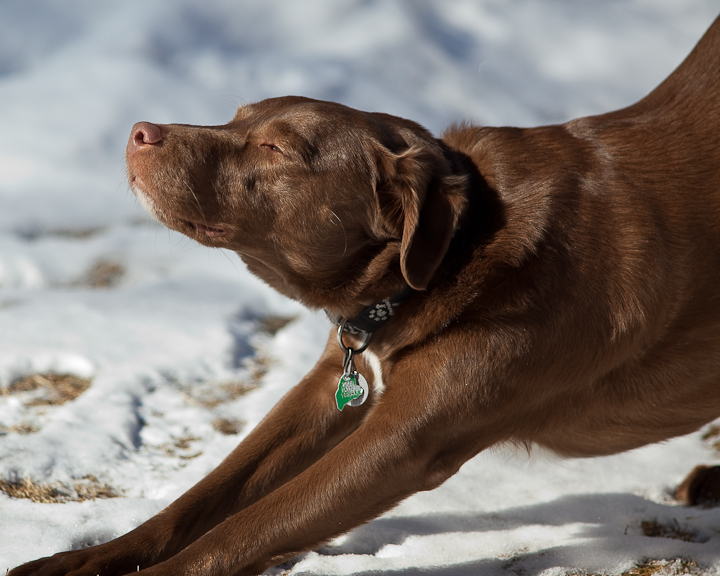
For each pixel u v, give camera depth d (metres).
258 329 9.02
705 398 5.12
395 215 4.73
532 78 21.73
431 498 5.66
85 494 5.41
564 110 20.19
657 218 4.67
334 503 4.26
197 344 8.16
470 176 4.77
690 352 4.90
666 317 4.75
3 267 10.54
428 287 4.55
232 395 7.21
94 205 13.23
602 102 21.02
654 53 24.02
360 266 4.90
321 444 5.07
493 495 5.76
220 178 4.80
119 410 6.59
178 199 4.78
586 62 23.00
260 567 4.27
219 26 21.16
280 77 18.84
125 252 11.30
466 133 5.06
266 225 4.86
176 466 5.90
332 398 5.09
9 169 14.13
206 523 4.64
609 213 4.61
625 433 5.14
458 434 4.49
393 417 4.38
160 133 4.80
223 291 10.12
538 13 24.81
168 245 11.60
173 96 17.06
